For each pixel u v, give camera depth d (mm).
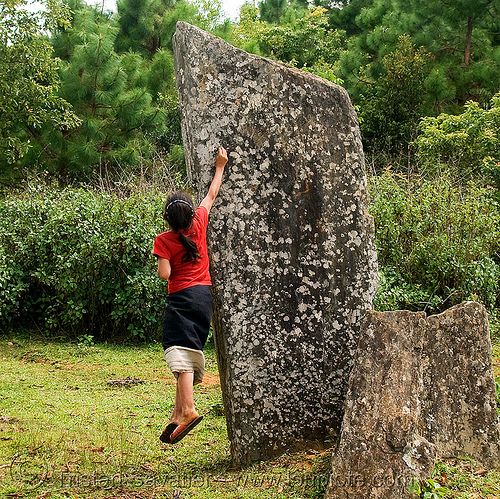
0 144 15828
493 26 23812
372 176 11883
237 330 4215
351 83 24469
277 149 4305
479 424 4227
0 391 6492
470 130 15289
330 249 4371
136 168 17438
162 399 6383
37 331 10109
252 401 4211
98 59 17188
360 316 4406
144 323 9727
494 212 11031
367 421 3502
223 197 4242
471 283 9766
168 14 23797
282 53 28859
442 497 3283
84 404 6074
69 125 15766
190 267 3934
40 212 10211
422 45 23766
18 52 14375
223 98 4258
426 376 4309
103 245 9633
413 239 10273
